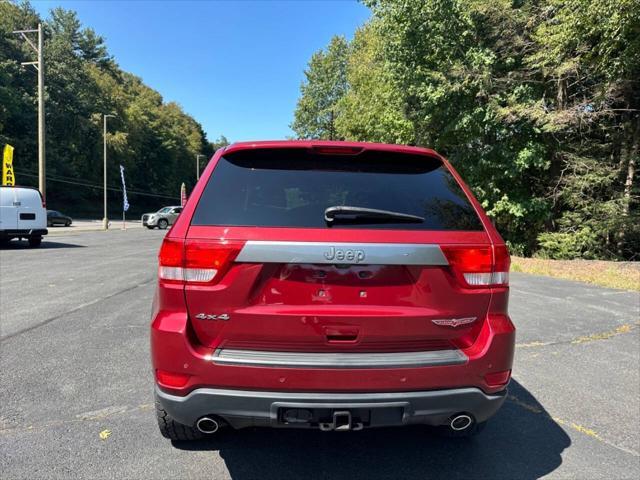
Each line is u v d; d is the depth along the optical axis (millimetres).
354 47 32969
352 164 2865
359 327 2494
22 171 54781
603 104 13930
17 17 59656
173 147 85562
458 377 2529
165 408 2533
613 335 6020
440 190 2834
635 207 14836
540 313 7172
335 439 3363
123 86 83562
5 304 7465
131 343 5422
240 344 2506
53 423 3490
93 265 12664
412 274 2545
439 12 14219
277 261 2449
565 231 15523
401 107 16875
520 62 14898
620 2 10094
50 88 58219
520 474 2926
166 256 2518
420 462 3064
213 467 2949
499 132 14820
